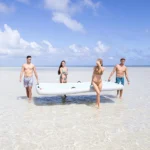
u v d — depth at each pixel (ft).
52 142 12.83
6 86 40.57
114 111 20.80
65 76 28.53
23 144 12.55
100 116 18.84
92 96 29.76
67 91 22.86
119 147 12.13
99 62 22.22
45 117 18.42
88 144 12.55
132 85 42.63
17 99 27.04
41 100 26.53
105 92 33.53
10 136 13.84
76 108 22.13
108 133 14.43
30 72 25.02
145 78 61.05
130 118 18.24
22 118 18.07
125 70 27.50
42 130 14.99
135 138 13.55
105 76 68.23
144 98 28.02
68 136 13.83
